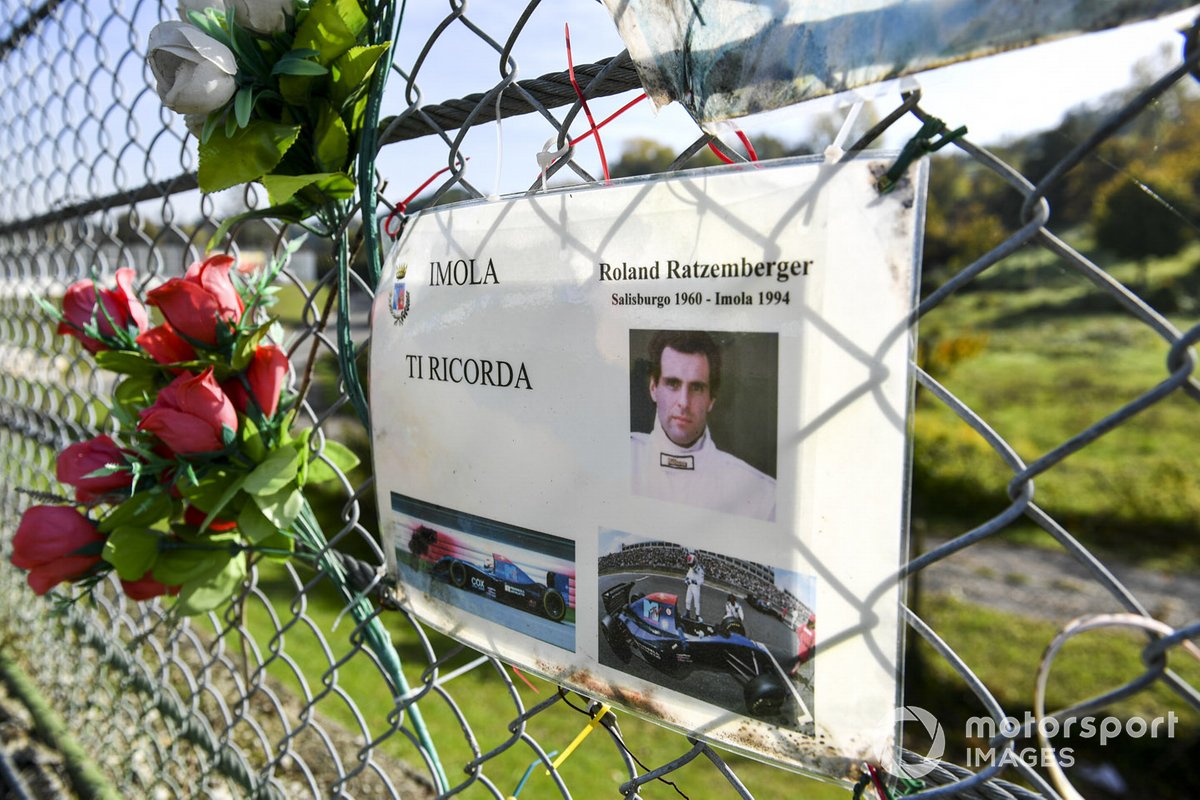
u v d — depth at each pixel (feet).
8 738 6.97
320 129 2.60
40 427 6.82
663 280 1.90
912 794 1.77
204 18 2.48
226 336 2.93
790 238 1.70
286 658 3.73
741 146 1.94
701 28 1.84
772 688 1.87
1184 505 22.63
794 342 1.72
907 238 1.57
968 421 1.54
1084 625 1.39
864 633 1.72
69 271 6.01
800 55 1.70
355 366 2.88
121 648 5.93
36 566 3.13
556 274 2.11
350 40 2.48
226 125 2.54
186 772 5.76
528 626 2.35
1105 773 11.15
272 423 3.02
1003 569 20.45
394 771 9.39
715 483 1.88
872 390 1.63
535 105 2.30
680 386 1.90
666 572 2.00
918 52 1.53
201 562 3.13
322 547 3.14
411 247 2.50
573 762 10.46
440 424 2.48
